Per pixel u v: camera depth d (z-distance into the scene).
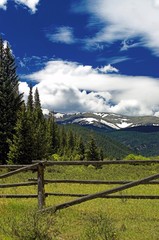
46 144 68.62
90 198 11.94
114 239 9.30
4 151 59.34
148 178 11.51
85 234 9.70
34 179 14.18
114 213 13.09
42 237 8.80
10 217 11.42
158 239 9.79
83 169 40.22
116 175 33.34
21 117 53.50
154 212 13.47
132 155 69.56
